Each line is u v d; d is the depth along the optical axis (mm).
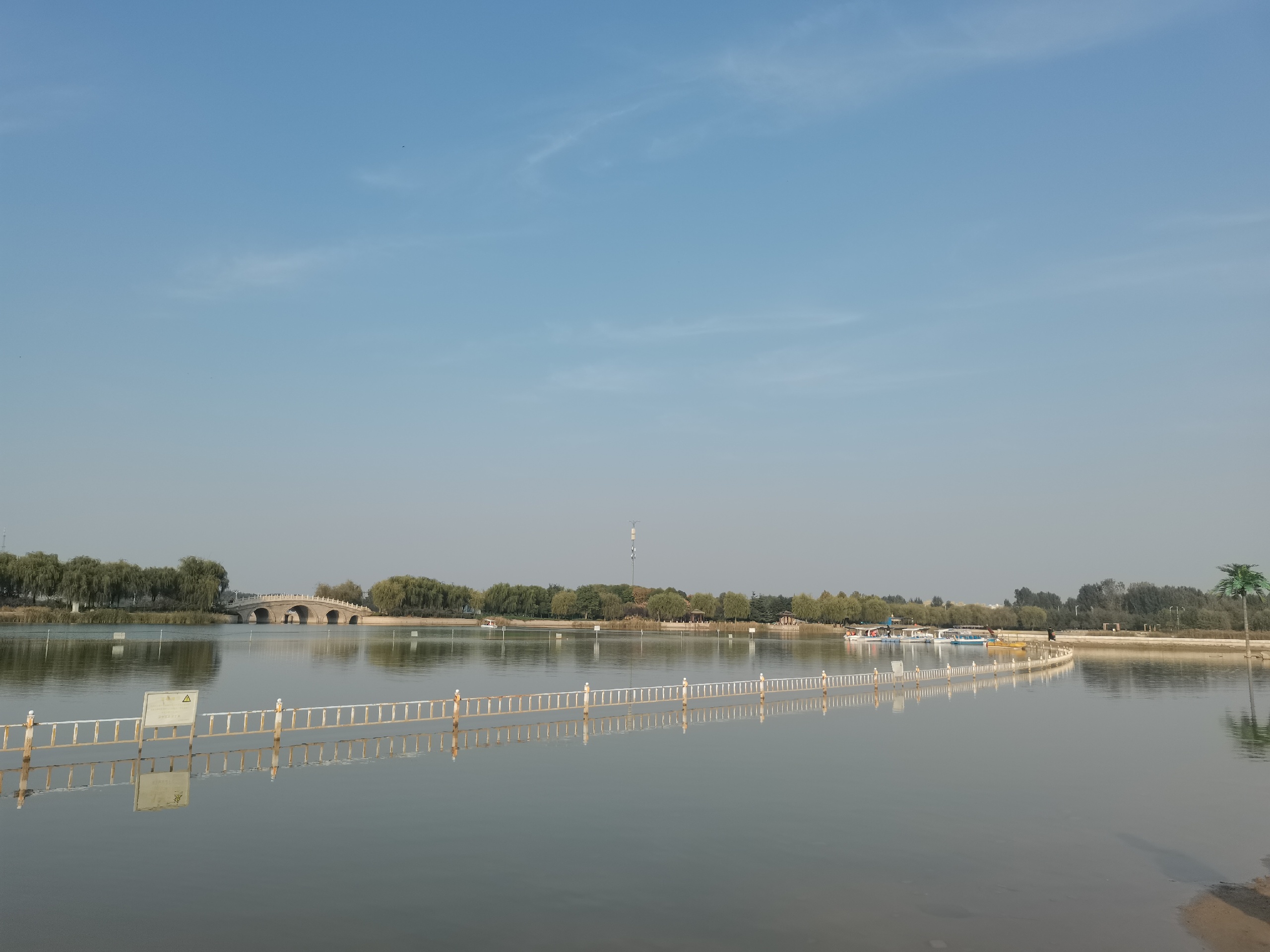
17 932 19625
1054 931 20859
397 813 30781
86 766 38656
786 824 29938
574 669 107750
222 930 19938
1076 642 199750
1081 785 36969
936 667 122562
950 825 30219
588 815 30875
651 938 19984
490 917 21078
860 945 19812
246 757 41531
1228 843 28484
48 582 196750
